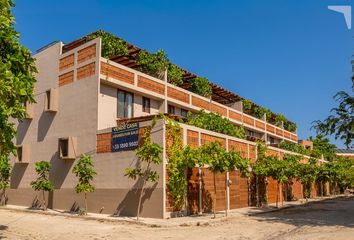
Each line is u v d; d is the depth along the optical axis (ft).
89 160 74.64
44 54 95.04
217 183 84.48
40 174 87.92
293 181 138.00
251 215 78.18
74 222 65.10
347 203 120.98
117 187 73.15
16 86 33.32
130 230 54.80
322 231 51.88
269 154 116.88
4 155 43.27
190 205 73.61
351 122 66.28
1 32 37.88
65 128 85.87
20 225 61.21
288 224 61.57
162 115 69.00
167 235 49.78
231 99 137.90
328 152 208.64
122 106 85.20
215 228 57.16
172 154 68.90
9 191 100.83
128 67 86.33
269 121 170.60
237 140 94.79
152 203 67.31
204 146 69.97
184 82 114.01
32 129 95.66
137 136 71.26
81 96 82.94
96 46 80.79
